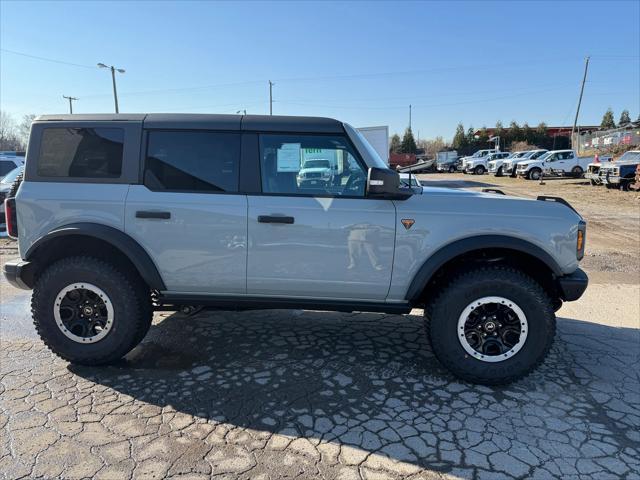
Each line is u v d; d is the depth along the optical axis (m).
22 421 2.96
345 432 2.89
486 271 3.46
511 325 3.48
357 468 2.55
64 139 3.63
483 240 3.43
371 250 3.50
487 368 3.46
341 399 3.29
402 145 73.88
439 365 3.85
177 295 3.72
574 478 2.50
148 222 3.54
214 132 3.58
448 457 2.66
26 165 3.66
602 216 13.22
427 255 3.49
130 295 3.63
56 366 3.75
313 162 3.57
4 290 5.92
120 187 3.59
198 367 3.76
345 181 3.58
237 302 3.70
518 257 3.67
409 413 3.12
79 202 3.57
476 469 2.56
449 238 3.46
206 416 3.04
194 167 3.59
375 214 3.47
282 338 4.37
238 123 3.58
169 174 3.60
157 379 3.55
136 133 3.60
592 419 3.08
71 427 2.90
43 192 3.60
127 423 2.96
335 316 4.98
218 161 3.58
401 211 3.48
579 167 28.95
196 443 2.76
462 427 2.96
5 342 4.23
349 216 3.48
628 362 3.96
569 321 4.95
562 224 3.46
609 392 3.44
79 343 3.65
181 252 3.57
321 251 3.52
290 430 2.90
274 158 3.58
